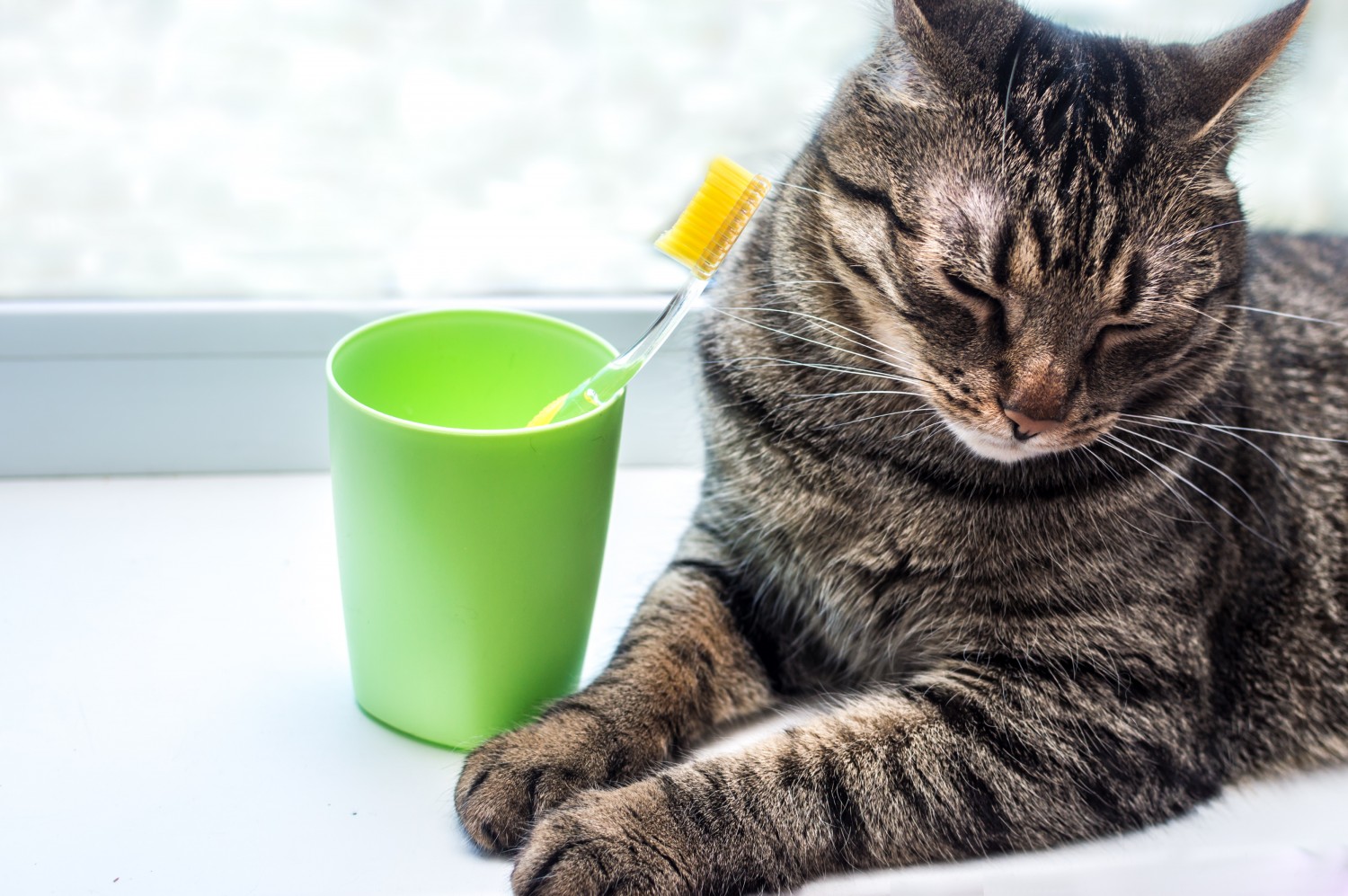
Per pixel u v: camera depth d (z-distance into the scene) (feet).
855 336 3.35
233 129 4.21
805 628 3.75
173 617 3.62
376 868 2.90
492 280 4.46
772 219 3.53
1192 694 3.26
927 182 3.04
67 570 3.75
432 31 4.30
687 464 4.38
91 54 4.05
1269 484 3.63
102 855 2.87
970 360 3.08
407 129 4.36
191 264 4.21
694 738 3.36
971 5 3.20
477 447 2.80
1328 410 3.84
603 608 3.85
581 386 3.15
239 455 4.28
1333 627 3.73
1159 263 2.99
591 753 3.10
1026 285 2.95
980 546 3.32
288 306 4.11
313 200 4.32
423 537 2.93
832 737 3.11
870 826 2.96
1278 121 3.75
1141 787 3.11
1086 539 3.28
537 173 4.49
